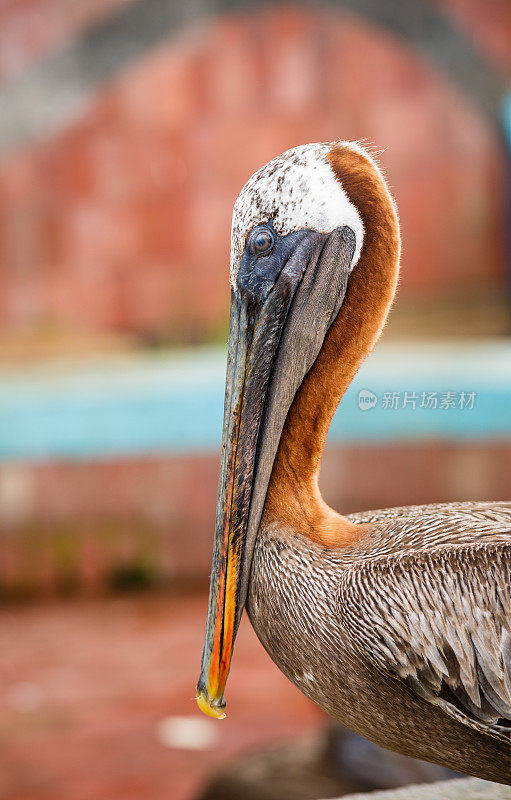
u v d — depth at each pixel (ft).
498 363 35.17
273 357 8.25
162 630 30.63
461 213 41.81
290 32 40.50
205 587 34.94
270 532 8.36
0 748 22.47
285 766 15.65
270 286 8.21
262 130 41.01
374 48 41.14
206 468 35.58
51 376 36.78
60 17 37.58
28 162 38.68
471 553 7.80
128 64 39.01
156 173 40.27
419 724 8.15
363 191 8.36
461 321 40.24
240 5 39.47
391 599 7.77
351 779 15.21
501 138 41.37
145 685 26.22
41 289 39.37
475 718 7.84
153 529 35.17
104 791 20.35
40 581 34.27
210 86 40.37
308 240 8.24
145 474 35.09
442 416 34.45
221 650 7.99
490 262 41.96
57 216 39.37
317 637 8.12
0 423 33.65
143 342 40.27
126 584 34.96
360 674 8.04
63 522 34.42
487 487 35.12
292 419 8.49
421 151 41.68
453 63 41.04
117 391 35.17
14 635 30.45
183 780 20.80
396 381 21.52
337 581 8.08
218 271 41.06
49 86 38.11
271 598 8.29
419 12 40.37
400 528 8.39
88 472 34.60
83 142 39.32
